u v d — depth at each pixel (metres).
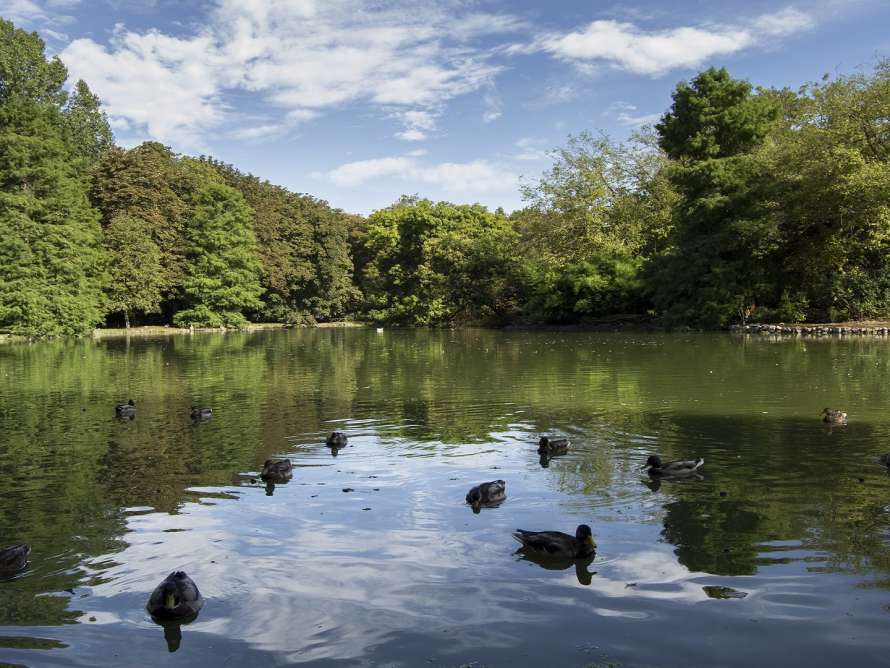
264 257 78.38
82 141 75.62
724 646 6.00
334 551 8.37
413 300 72.19
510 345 41.38
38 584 7.56
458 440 14.54
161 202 68.31
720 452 13.01
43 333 50.78
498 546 8.47
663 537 8.64
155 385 24.23
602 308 57.88
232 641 6.27
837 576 7.37
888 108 39.91
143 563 8.09
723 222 46.31
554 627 6.39
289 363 32.41
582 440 14.31
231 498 10.55
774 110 48.53
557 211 59.50
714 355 31.28
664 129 51.03
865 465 11.88
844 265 46.09
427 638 6.25
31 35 68.94
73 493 10.91
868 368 25.28
